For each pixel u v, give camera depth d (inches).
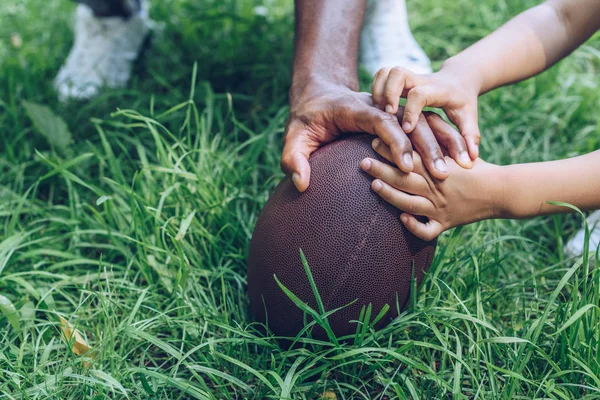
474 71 64.3
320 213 57.0
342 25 67.7
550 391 54.4
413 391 54.7
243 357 60.6
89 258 75.6
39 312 68.2
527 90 97.7
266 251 59.4
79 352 62.1
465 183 56.7
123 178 77.6
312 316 57.9
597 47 107.8
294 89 65.8
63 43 113.1
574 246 72.7
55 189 85.2
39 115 85.7
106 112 96.2
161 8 118.6
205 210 73.6
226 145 88.0
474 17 114.0
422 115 58.1
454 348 62.8
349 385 57.3
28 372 60.2
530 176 57.7
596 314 58.0
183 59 107.7
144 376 55.5
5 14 119.2
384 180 56.2
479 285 64.7
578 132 91.4
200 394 54.6
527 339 57.3
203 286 70.4
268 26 111.3
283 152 61.3
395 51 98.0
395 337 62.4
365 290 56.9
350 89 64.6
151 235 72.3
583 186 58.2
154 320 64.0
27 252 70.6
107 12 101.5
